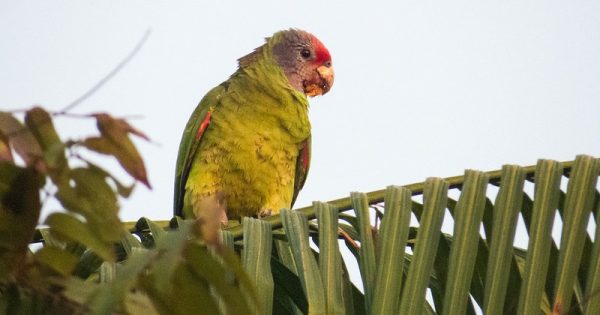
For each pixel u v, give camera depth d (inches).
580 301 254.7
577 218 258.8
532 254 248.4
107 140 133.8
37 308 143.9
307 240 249.8
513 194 258.1
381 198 267.0
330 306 230.5
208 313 136.7
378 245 243.6
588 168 267.4
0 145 134.2
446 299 234.7
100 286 134.2
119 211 138.0
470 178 260.7
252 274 235.1
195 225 131.6
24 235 137.9
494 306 235.6
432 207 253.9
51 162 132.5
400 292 256.4
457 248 244.2
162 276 128.4
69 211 138.1
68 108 134.2
